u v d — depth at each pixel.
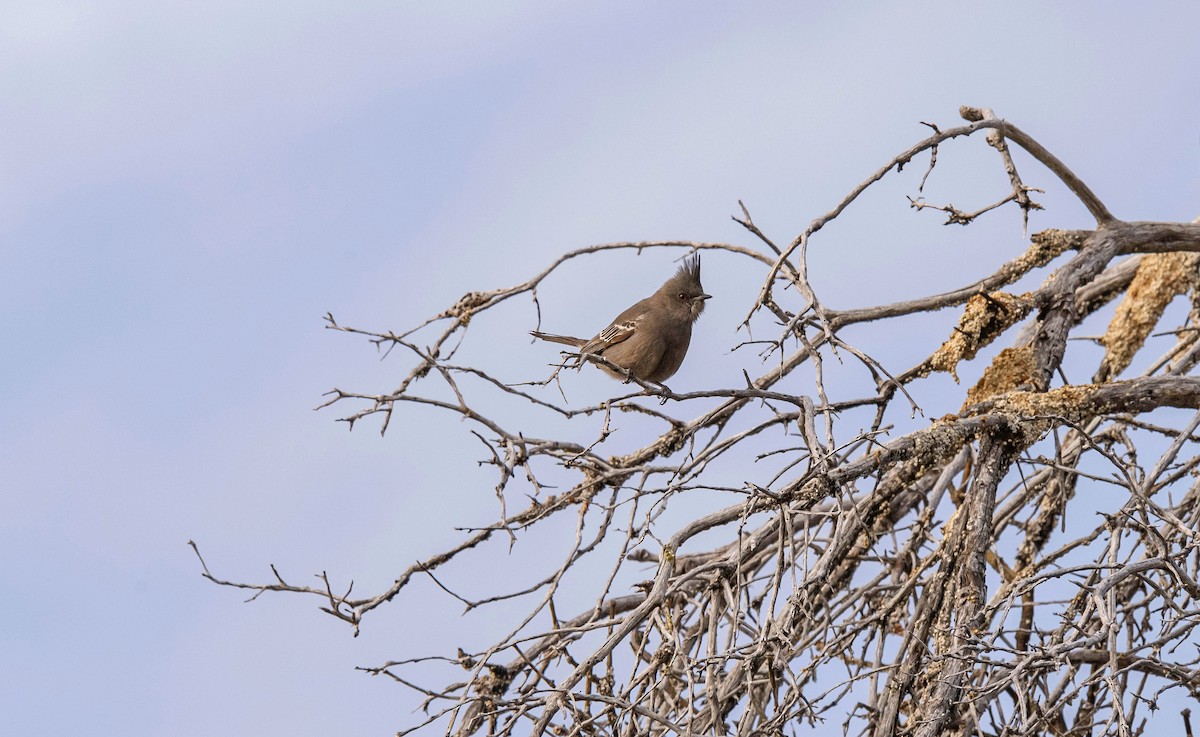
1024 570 13.69
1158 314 16.00
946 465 14.72
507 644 11.94
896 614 14.06
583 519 13.13
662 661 11.98
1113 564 10.84
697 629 13.28
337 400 12.30
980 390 14.17
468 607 13.45
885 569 13.53
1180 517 13.86
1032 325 16.11
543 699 11.27
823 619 12.91
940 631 12.23
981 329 14.09
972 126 13.49
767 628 10.85
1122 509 11.85
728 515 13.57
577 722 11.05
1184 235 14.88
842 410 13.48
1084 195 14.74
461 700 11.31
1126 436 14.73
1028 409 13.26
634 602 13.94
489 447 12.44
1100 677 10.30
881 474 12.59
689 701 10.48
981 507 12.82
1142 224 14.95
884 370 11.91
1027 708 11.32
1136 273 16.45
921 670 12.25
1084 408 13.39
